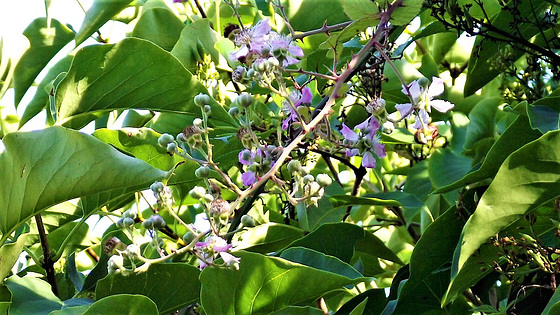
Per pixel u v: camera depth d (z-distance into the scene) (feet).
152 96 2.84
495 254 2.66
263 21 2.60
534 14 2.98
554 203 2.56
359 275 2.64
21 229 3.23
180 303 2.70
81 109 2.83
